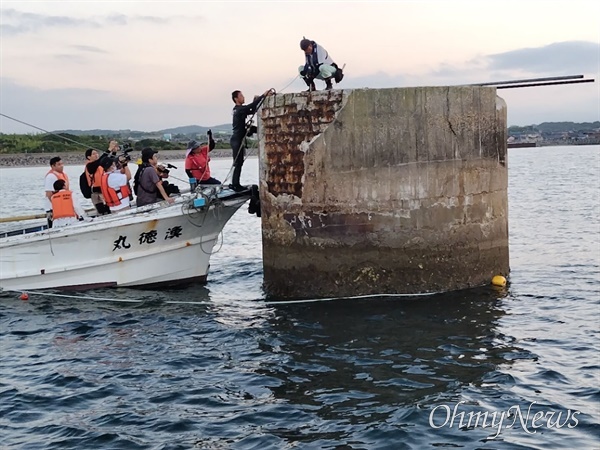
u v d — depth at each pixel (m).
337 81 13.23
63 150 88.31
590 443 7.48
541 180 48.06
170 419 8.33
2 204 37.91
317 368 9.80
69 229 14.17
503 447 7.43
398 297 12.71
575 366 9.62
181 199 14.34
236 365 10.09
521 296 13.22
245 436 7.82
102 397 9.10
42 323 12.60
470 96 12.75
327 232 12.64
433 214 12.65
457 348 10.40
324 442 7.62
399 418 8.12
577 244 19.44
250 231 25.53
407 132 12.34
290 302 12.95
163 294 14.49
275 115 12.91
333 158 12.42
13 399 9.09
